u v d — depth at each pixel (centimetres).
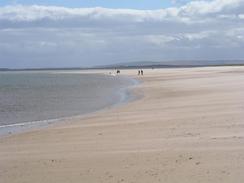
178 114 2470
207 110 2570
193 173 1040
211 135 1605
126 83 8019
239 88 4644
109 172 1131
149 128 1953
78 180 1080
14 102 4556
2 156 1486
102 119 2525
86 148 1534
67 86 8219
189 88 5078
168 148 1401
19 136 2034
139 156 1306
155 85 6378
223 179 967
